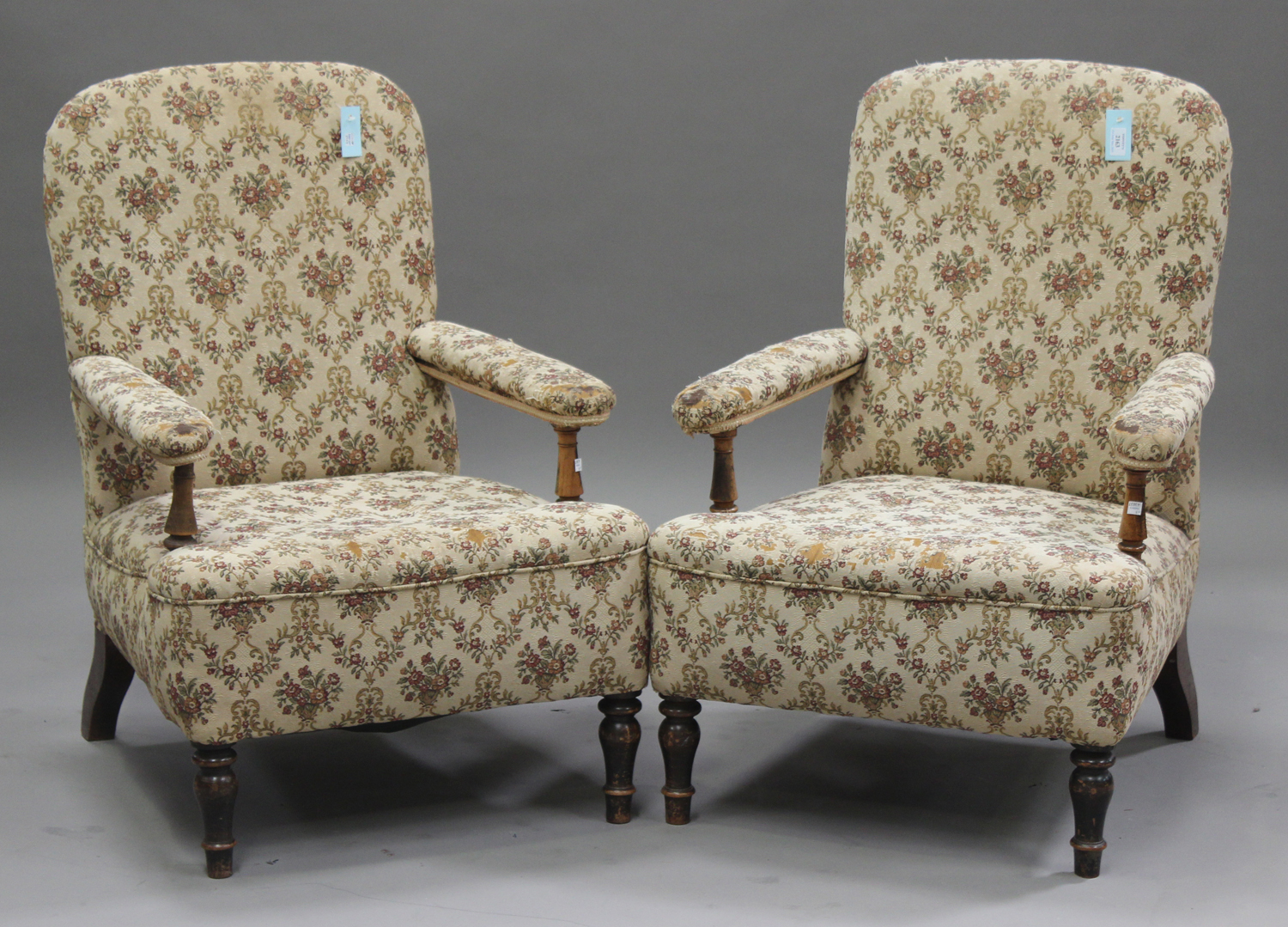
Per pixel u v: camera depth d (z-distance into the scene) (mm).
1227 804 2541
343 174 2854
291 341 2818
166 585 2086
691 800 2533
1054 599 2070
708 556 2277
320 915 2146
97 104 2662
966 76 2805
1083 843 2238
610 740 2449
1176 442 2098
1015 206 2764
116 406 2264
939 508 2465
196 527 2207
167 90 2727
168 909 2166
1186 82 2688
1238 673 3225
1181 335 2664
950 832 2430
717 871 2287
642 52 4762
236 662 2121
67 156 2633
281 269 2807
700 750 2838
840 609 2197
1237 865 2295
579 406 2445
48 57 4672
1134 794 2590
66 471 4832
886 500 2521
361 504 2525
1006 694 2127
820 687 2244
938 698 2170
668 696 2393
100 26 4691
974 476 2811
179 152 2721
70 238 2639
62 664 3314
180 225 2723
